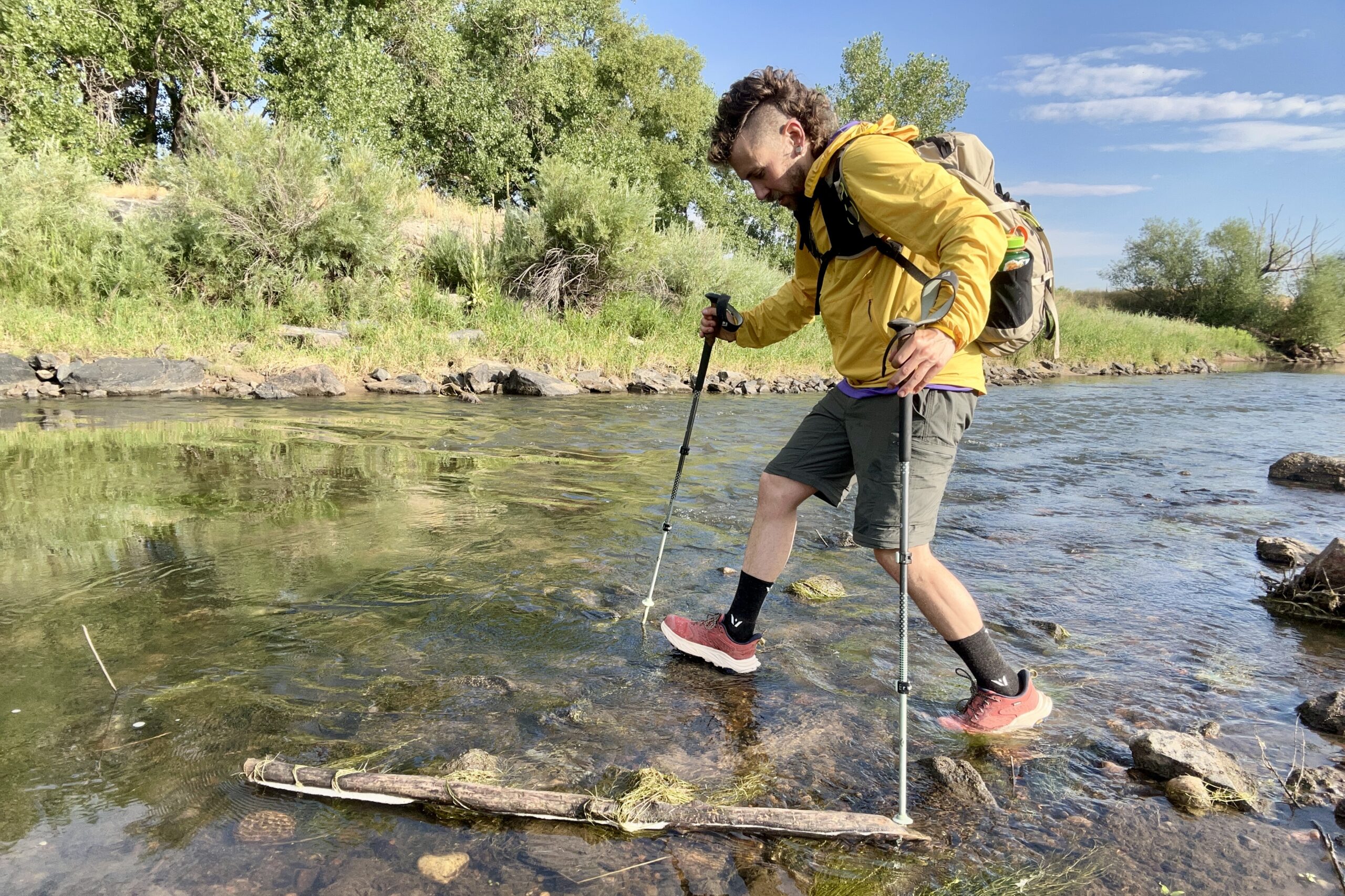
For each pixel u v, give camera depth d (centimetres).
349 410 874
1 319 1035
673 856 177
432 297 1395
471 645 281
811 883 170
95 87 2005
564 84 2838
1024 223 218
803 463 258
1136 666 287
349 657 268
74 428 695
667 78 3259
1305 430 998
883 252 220
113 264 1198
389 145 2153
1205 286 3841
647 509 481
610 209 1501
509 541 403
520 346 1303
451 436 721
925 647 298
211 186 1273
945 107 3381
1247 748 232
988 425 1004
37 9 1709
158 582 329
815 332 1753
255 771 196
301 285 1282
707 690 257
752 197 3238
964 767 211
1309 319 3469
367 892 160
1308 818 199
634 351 1389
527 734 224
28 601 306
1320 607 337
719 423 888
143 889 158
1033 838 188
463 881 166
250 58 1966
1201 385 1828
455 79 2503
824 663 282
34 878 160
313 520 427
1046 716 245
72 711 227
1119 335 2569
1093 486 624
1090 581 381
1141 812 200
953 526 481
